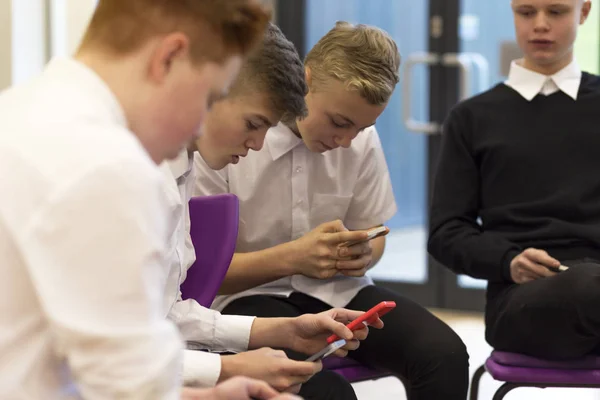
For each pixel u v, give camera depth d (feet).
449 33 16.93
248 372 5.42
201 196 7.16
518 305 7.50
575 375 7.42
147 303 3.42
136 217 3.36
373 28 7.17
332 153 7.88
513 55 16.47
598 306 7.06
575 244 8.39
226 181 7.73
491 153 8.77
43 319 3.53
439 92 17.10
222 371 5.41
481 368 8.14
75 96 3.61
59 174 3.35
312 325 6.03
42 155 3.40
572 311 7.16
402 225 17.78
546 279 7.51
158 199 3.49
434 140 17.25
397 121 17.63
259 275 7.34
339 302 7.66
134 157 3.43
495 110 8.93
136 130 3.76
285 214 7.83
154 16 3.67
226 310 7.56
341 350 6.08
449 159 9.02
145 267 3.38
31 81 3.84
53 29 15.44
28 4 15.10
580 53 16.01
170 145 3.84
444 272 17.37
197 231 6.81
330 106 6.98
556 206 8.51
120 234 3.33
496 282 8.51
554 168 8.63
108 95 3.67
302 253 7.26
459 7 16.83
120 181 3.35
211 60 3.75
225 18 3.69
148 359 3.38
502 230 8.66
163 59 3.68
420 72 17.25
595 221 8.52
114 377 3.34
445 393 6.98
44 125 3.48
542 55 8.70
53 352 3.57
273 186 7.77
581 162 8.64
